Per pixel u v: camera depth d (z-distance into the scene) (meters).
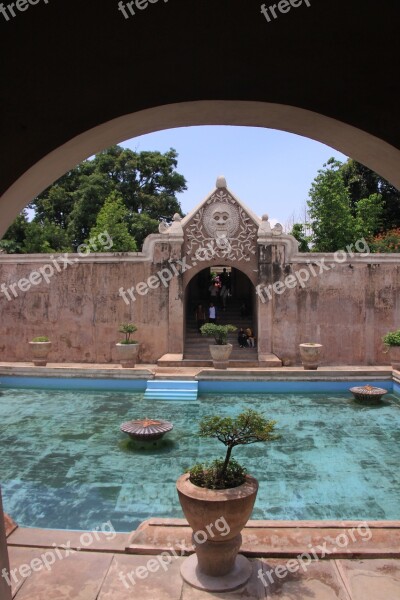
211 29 2.56
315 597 3.80
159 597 3.80
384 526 4.80
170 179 28.91
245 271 15.78
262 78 2.60
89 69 2.58
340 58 2.59
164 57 2.59
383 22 2.52
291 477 7.43
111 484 7.20
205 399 12.39
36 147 2.60
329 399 12.36
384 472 7.62
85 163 28.45
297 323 15.52
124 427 8.83
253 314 17.48
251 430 4.28
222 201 15.76
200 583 3.93
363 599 3.77
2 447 8.83
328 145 3.08
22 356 15.95
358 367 14.92
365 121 2.62
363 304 15.47
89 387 13.63
